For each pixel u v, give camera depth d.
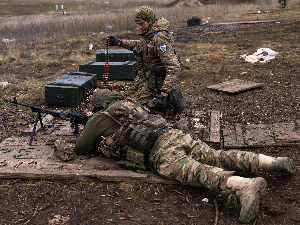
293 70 6.82
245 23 14.86
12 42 11.87
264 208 2.64
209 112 4.85
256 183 2.39
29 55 9.95
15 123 4.73
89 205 2.79
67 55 9.99
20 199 2.89
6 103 5.60
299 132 3.85
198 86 6.36
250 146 3.72
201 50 9.71
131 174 3.09
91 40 12.14
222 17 17.72
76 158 3.46
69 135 4.04
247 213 2.38
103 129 3.20
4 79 7.29
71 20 15.81
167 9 19.92
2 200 2.88
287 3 20.55
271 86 5.95
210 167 2.72
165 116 4.01
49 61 9.05
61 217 2.64
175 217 2.61
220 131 4.27
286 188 2.87
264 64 7.54
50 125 4.43
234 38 11.34
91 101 3.47
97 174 3.11
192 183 2.78
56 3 36.00
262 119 4.53
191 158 2.86
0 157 3.51
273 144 3.68
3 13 26.44
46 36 13.23
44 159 3.45
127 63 7.00
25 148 3.73
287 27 12.55
